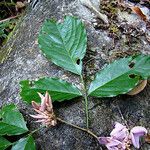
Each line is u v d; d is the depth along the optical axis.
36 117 0.29
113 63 0.31
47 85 0.30
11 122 0.30
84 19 0.37
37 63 0.35
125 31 0.37
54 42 0.33
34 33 0.39
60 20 0.38
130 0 0.40
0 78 0.37
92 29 0.36
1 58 0.41
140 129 0.28
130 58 0.30
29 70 0.35
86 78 0.32
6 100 0.34
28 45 0.38
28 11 0.47
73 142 0.30
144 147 0.30
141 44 0.36
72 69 0.32
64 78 0.33
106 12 0.38
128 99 0.32
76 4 0.39
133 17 0.38
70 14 0.38
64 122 0.30
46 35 0.34
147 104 0.32
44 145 0.30
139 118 0.31
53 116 0.29
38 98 0.30
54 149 0.30
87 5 0.39
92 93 0.30
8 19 0.54
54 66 0.34
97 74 0.31
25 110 0.32
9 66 0.38
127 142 0.28
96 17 0.38
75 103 0.31
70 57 0.32
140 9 0.39
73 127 0.30
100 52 0.34
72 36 0.33
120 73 0.30
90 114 0.31
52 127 0.30
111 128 0.30
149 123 0.31
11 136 0.31
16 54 0.39
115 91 0.30
